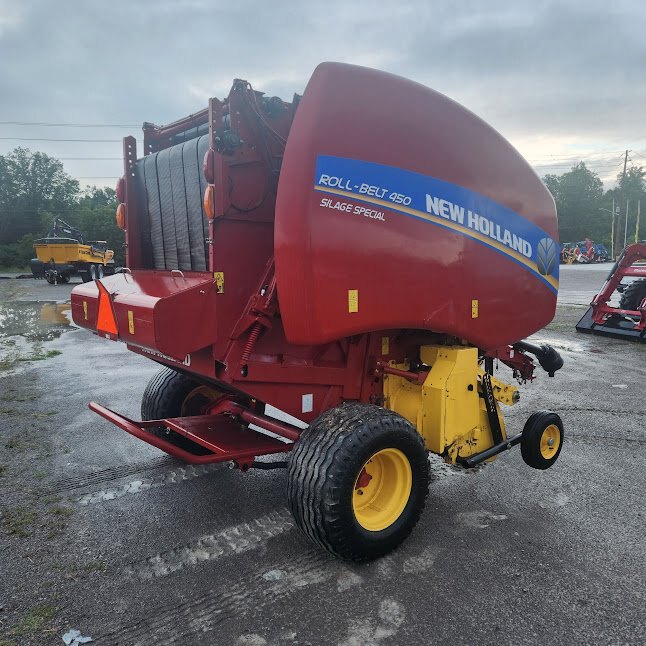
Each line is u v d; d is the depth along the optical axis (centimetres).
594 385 734
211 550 331
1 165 6762
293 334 303
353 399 375
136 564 316
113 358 922
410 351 401
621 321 1118
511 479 437
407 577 303
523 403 648
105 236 6378
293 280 293
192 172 351
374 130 313
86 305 381
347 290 305
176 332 295
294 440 347
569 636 257
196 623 265
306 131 291
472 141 365
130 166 409
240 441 363
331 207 296
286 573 307
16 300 1992
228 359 316
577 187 9925
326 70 301
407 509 328
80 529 355
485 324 383
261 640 254
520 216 398
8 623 264
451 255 351
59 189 7112
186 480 433
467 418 380
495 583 298
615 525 363
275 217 296
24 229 6850
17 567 312
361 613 273
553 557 324
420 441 330
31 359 905
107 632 259
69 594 288
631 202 9831
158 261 402
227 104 309
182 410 456
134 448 501
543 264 423
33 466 457
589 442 520
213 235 305
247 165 315
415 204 330
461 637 256
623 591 291
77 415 596
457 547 335
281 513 379
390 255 320
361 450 296
